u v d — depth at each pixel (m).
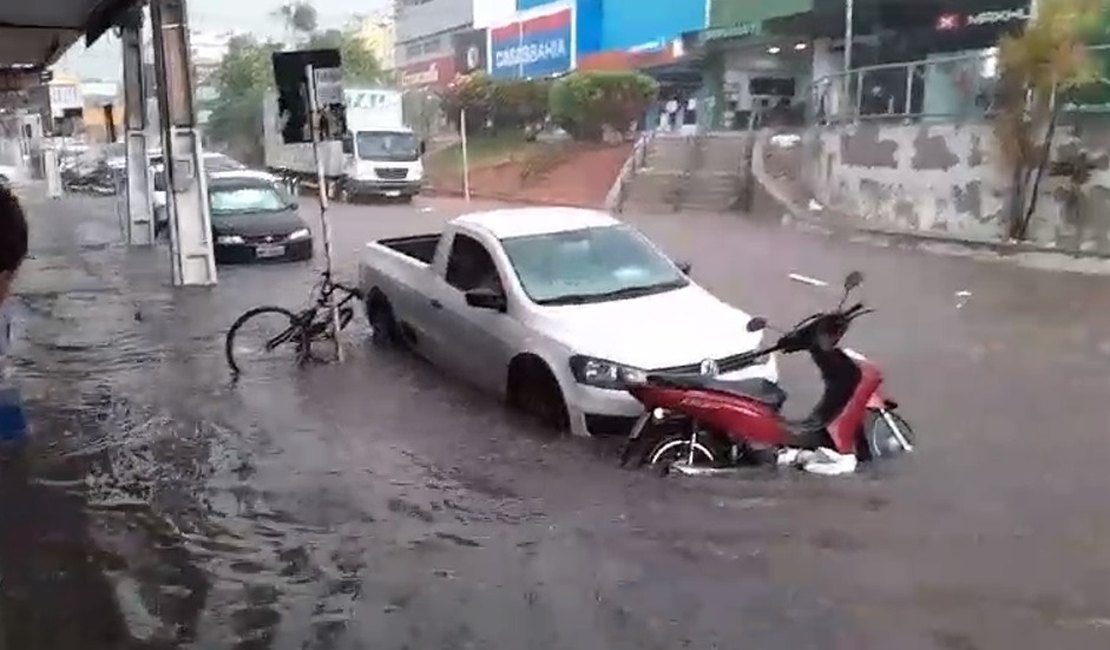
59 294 15.84
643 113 37.50
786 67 36.91
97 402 9.35
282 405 9.18
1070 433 8.00
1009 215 18.66
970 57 19.36
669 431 7.31
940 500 6.64
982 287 14.74
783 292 14.53
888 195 21.59
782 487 6.90
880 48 31.56
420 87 53.91
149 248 22.42
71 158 47.53
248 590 5.51
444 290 9.75
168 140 16.30
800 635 4.95
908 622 5.05
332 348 11.16
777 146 28.59
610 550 5.96
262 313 12.23
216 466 7.55
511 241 9.18
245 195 20.31
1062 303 13.42
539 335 8.23
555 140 39.72
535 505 6.67
